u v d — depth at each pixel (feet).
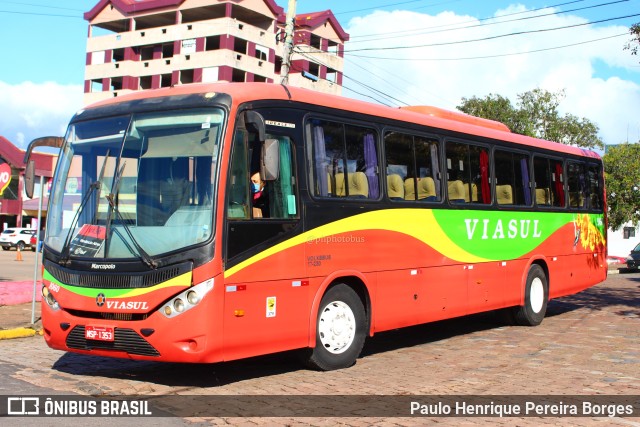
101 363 30.94
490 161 42.34
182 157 25.76
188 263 24.23
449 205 37.83
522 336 41.93
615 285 84.84
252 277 25.84
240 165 25.96
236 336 25.14
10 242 176.45
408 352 35.83
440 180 37.52
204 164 25.29
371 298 31.94
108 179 26.71
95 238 25.98
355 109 32.09
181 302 24.16
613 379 29.01
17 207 199.00
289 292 27.50
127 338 24.85
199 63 194.80
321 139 29.94
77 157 28.04
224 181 25.08
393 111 34.88
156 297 24.31
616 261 153.58
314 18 206.18
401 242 33.96
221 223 24.79
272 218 27.02
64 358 31.99
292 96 28.76
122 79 213.46
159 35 203.00
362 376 29.01
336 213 30.04
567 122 135.85
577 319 50.62
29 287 57.41
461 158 39.60
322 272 29.14
